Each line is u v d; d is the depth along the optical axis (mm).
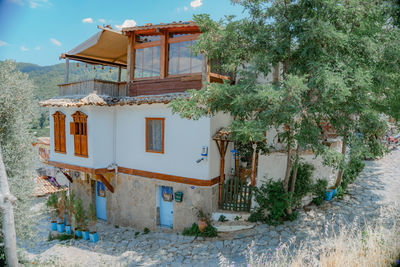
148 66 11945
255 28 8547
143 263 8664
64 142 13188
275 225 9461
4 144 8609
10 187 8445
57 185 20047
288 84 6555
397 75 8812
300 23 7500
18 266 7629
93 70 16656
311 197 10891
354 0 7246
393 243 4281
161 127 11125
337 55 7828
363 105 7629
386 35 8023
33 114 9391
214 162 10422
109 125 12219
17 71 9164
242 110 7645
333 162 7797
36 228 10875
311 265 4738
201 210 10312
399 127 11750
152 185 11422
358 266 4051
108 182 12633
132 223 12141
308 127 7602
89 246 10672
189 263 8227
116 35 12930
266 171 10109
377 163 16062
